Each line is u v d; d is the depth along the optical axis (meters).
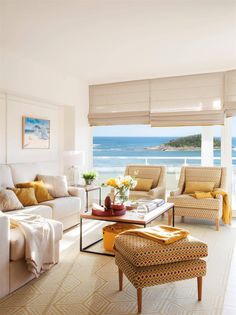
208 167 5.19
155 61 4.71
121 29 3.50
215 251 3.61
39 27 3.44
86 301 2.43
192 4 2.90
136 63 4.81
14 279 2.59
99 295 2.53
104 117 6.08
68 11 3.05
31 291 2.59
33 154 5.19
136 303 2.41
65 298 2.48
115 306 2.36
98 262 3.25
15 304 2.37
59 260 3.29
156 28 3.46
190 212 4.60
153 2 2.87
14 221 2.83
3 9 3.00
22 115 4.92
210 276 2.93
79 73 5.43
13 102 4.73
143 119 5.76
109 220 3.39
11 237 2.59
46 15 3.14
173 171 9.90
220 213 4.53
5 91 4.37
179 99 5.47
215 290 2.64
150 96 5.71
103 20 3.26
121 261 2.52
